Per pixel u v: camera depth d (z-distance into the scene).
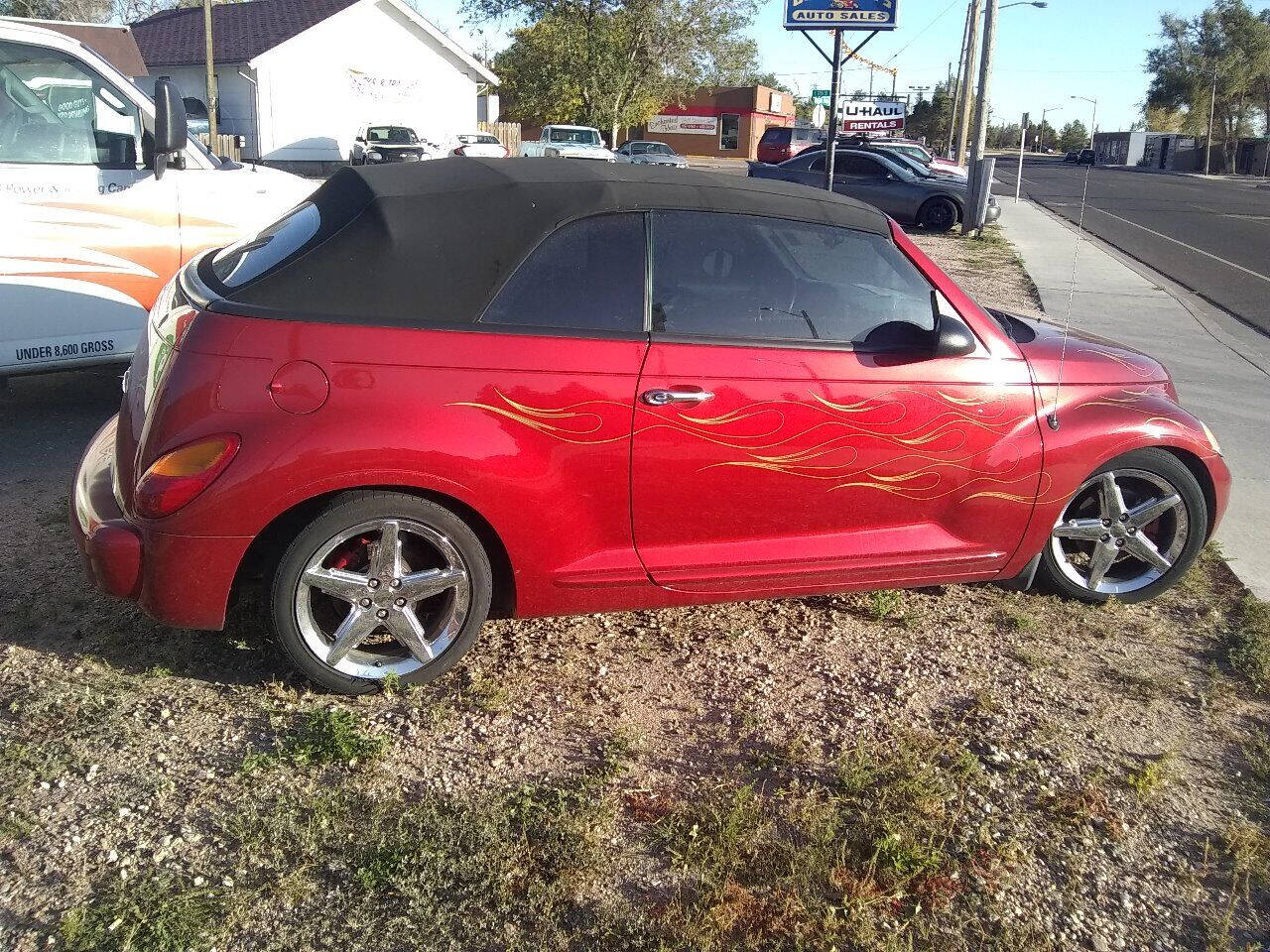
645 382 3.51
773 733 3.49
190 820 2.93
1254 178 62.25
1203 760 3.48
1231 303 13.84
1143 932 2.74
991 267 15.95
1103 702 3.79
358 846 2.85
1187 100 75.50
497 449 3.37
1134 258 18.41
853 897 2.76
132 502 3.29
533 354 3.41
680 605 3.84
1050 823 3.12
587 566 3.65
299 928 2.58
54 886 2.67
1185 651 4.20
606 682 3.75
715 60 49.00
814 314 3.78
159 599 3.28
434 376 3.30
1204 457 4.37
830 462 3.79
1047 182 41.53
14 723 3.30
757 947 2.61
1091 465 4.19
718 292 3.68
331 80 35.25
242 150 32.53
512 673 3.77
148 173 6.17
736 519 3.78
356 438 3.22
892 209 22.06
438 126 38.91
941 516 4.07
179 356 3.25
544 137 38.44
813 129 40.38
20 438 6.08
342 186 3.72
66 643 3.78
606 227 3.57
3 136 5.73
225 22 37.06
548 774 3.21
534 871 2.79
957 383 3.93
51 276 5.86
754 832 2.99
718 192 3.76
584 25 48.56
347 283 3.33
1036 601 4.55
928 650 4.10
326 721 3.33
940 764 3.37
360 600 3.43
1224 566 4.98
